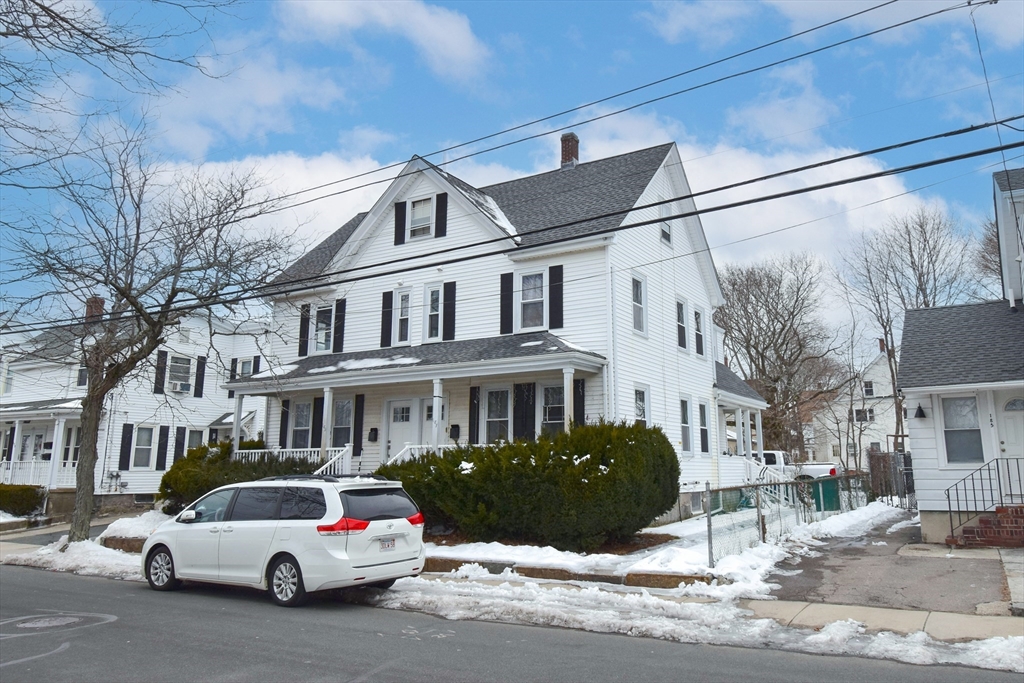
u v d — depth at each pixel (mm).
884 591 10492
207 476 19672
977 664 7086
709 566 11398
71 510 27719
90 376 17578
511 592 10984
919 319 17953
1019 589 9977
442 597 10461
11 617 9641
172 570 11656
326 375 20797
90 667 7020
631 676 6688
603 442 14586
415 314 22078
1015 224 17188
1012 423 14852
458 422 20359
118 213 16391
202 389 34312
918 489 15414
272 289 21500
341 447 22469
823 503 18953
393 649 7703
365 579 10031
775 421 41594
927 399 15664
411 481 15781
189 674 6738
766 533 14352
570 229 19750
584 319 19109
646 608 9867
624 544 14812
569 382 17281
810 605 9828
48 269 15180
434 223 22141
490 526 14930
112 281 15852
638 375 19797
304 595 10109
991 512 14609
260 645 7887
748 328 44438
